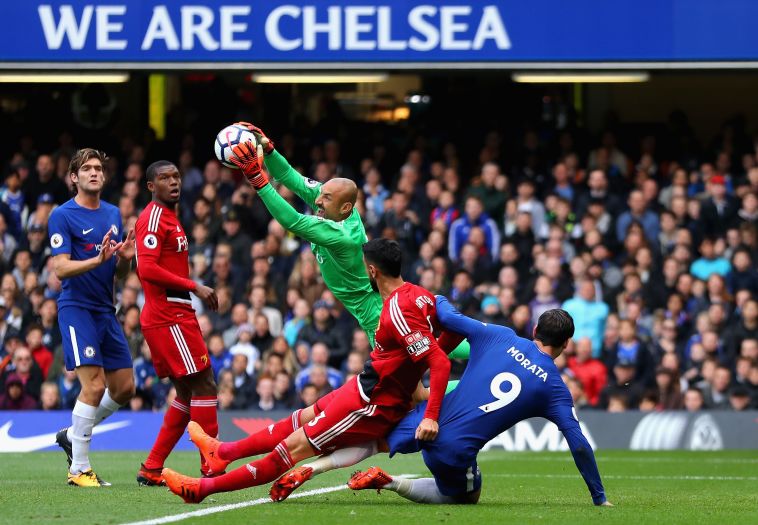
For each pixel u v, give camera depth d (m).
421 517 14.89
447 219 36.91
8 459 26.62
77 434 19.31
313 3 35.50
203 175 39.59
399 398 15.90
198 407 19.05
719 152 40.16
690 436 31.00
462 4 35.56
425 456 16.08
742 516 15.66
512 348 16.11
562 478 22.59
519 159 39.84
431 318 16.08
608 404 32.19
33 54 35.34
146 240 18.56
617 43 35.78
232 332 34.03
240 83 42.88
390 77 43.38
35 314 34.31
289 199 38.44
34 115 40.94
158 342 18.83
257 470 15.66
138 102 42.03
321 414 15.86
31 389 32.53
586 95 43.94
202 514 15.05
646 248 35.62
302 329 33.25
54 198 38.31
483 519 14.79
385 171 40.00
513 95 41.94
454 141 41.06
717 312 33.47
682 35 35.78
